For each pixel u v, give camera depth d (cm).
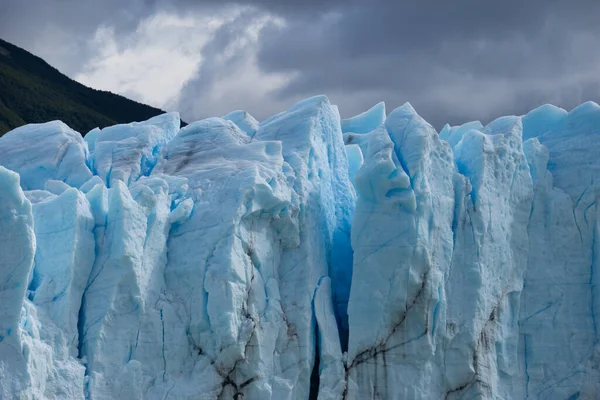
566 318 4672
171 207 4278
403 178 4306
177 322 4062
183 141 4734
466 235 4509
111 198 4038
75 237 3900
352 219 4756
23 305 3672
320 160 4706
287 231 4366
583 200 4781
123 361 3897
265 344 4134
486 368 4422
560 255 4753
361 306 4300
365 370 4256
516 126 4806
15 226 3619
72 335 3819
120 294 3934
